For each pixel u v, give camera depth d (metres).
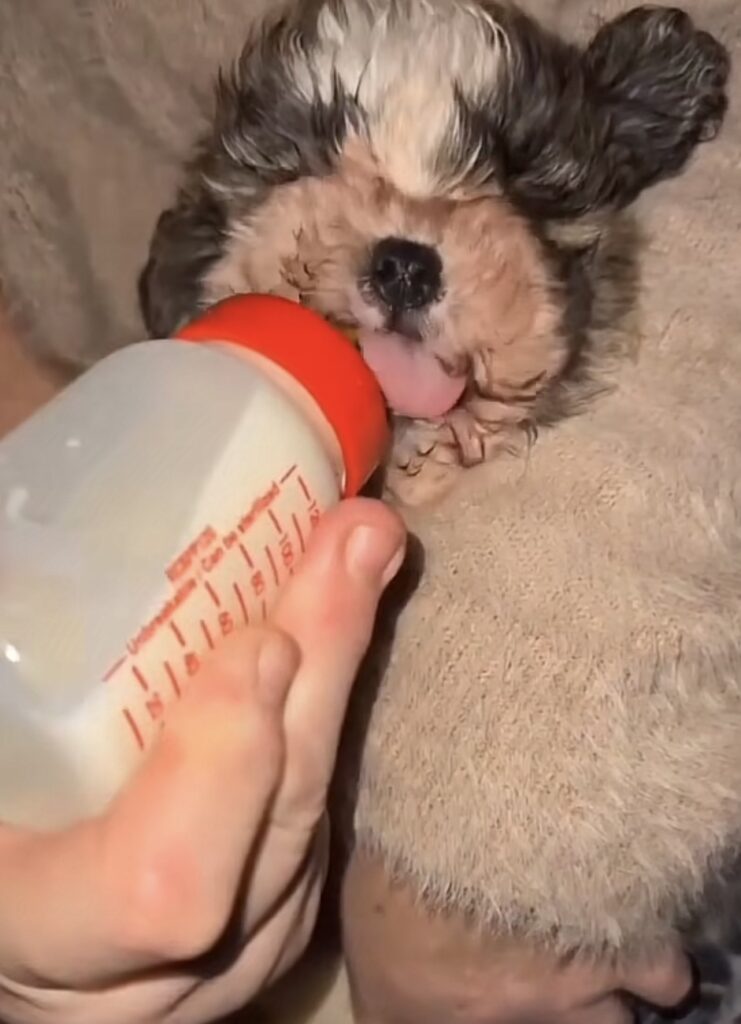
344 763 0.35
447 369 0.30
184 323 0.33
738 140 0.33
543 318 0.30
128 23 0.37
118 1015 0.26
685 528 0.33
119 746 0.23
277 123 0.31
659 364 0.33
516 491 0.33
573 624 0.33
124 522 0.24
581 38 0.34
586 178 0.31
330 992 0.41
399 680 0.34
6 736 0.23
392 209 0.29
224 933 0.25
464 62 0.30
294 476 0.25
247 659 0.23
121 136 0.38
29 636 0.23
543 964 0.36
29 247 0.39
